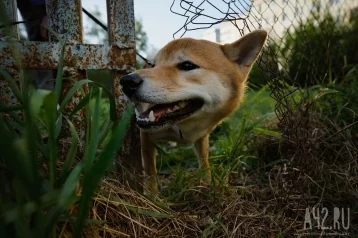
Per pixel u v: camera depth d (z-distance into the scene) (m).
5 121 0.36
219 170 0.72
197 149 0.79
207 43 0.72
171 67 0.66
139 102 0.60
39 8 1.10
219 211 0.53
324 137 0.71
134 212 0.45
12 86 0.35
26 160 0.27
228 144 0.86
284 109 0.65
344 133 0.70
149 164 0.71
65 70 0.55
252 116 1.01
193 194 0.58
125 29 0.60
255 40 0.72
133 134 0.64
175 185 0.62
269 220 0.51
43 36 1.12
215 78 0.69
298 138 0.59
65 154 0.51
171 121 0.64
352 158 0.62
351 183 0.58
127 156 0.63
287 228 0.49
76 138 0.37
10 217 0.25
